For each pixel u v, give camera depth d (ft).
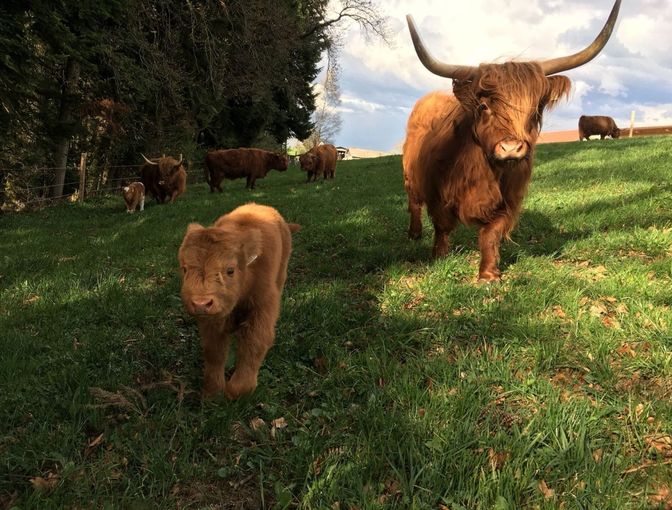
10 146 49.52
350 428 10.39
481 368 12.04
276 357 13.50
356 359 13.03
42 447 10.15
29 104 46.96
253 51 79.05
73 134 53.72
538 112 16.10
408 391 11.20
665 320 13.41
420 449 9.37
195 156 97.04
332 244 26.25
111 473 9.52
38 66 48.80
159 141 82.33
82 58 47.88
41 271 23.48
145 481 9.37
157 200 57.16
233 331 11.80
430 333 14.15
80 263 24.72
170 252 26.35
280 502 8.55
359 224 30.04
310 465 9.26
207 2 71.05
